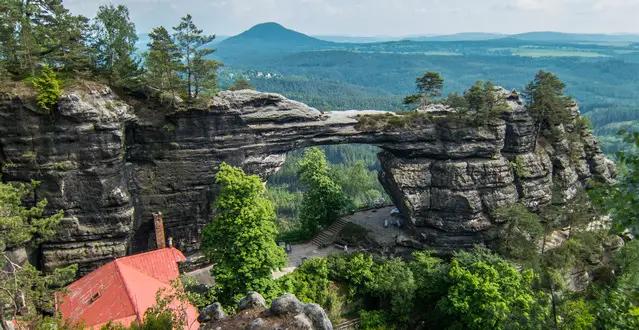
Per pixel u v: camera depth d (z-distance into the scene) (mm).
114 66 50344
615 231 17203
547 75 60656
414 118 59375
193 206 52125
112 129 44688
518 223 55219
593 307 22469
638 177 16969
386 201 89438
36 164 43094
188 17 47781
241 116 52000
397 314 48406
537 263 52625
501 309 40406
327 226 70188
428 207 59562
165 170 50250
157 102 50656
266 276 43156
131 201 48719
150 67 48719
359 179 93062
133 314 31469
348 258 55062
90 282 37656
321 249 62500
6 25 45094
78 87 44375
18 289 27438
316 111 57312
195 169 51125
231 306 40875
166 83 48031
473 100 58062
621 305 21172
